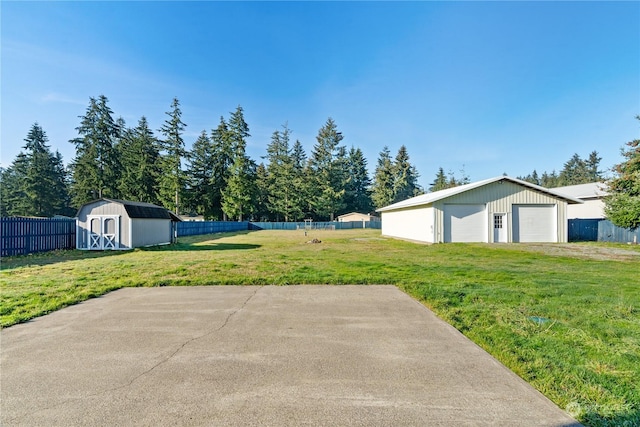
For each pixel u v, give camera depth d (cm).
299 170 5144
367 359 300
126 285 630
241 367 283
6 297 523
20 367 282
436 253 1260
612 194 1786
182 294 564
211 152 4366
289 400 230
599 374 267
